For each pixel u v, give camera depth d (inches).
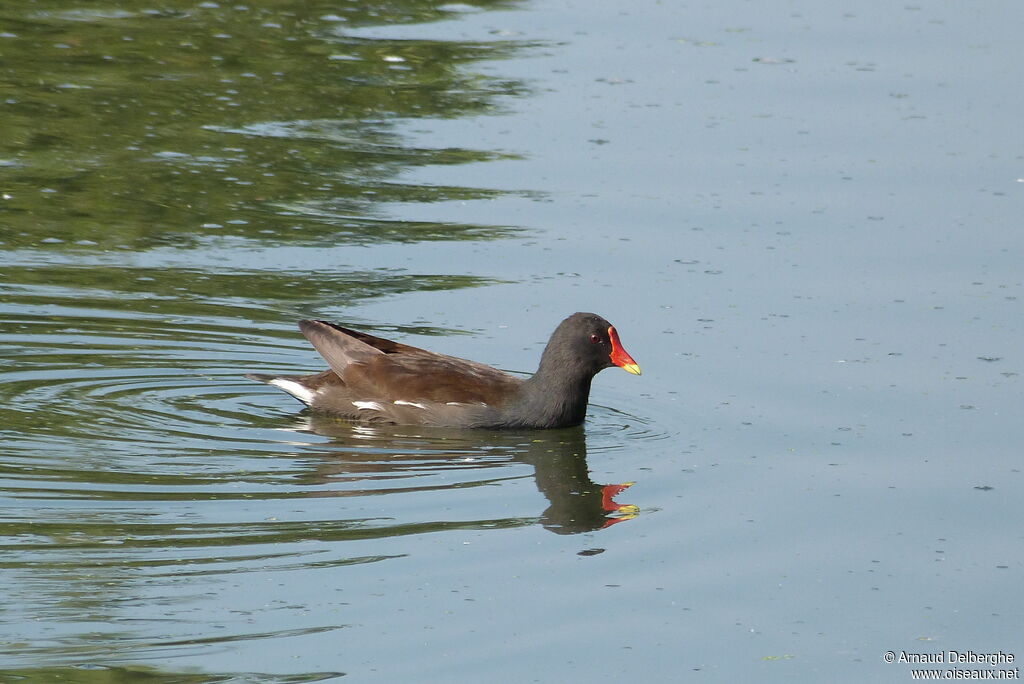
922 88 924.6
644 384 601.0
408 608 415.8
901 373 599.8
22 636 389.7
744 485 512.4
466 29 1027.3
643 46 999.6
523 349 625.6
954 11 1071.6
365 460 525.3
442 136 856.9
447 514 480.4
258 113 874.8
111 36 975.6
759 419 567.5
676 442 552.1
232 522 464.1
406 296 673.6
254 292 673.0
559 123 872.3
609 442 553.6
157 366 600.7
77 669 376.2
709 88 924.6
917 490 506.0
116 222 740.7
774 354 619.2
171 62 940.0
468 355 618.2
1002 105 897.5
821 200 777.6
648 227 748.0
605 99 906.7
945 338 631.2
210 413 562.9
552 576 440.1
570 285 684.7
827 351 620.7
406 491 498.3
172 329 634.2
